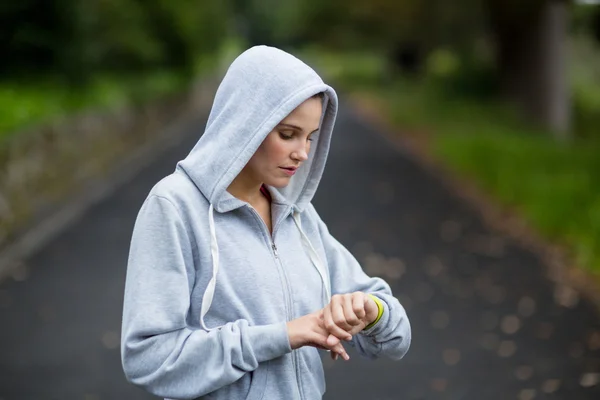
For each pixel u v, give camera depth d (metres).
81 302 13.32
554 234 17.88
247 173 4.19
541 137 37.56
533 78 44.06
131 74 51.97
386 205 22.70
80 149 27.50
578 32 53.50
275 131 4.04
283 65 4.01
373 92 83.44
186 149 38.25
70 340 11.41
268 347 3.90
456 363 10.52
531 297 13.56
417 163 32.47
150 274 3.96
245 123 3.97
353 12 76.31
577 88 62.50
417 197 24.05
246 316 4.02
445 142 35.97
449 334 11.72
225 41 107.25
